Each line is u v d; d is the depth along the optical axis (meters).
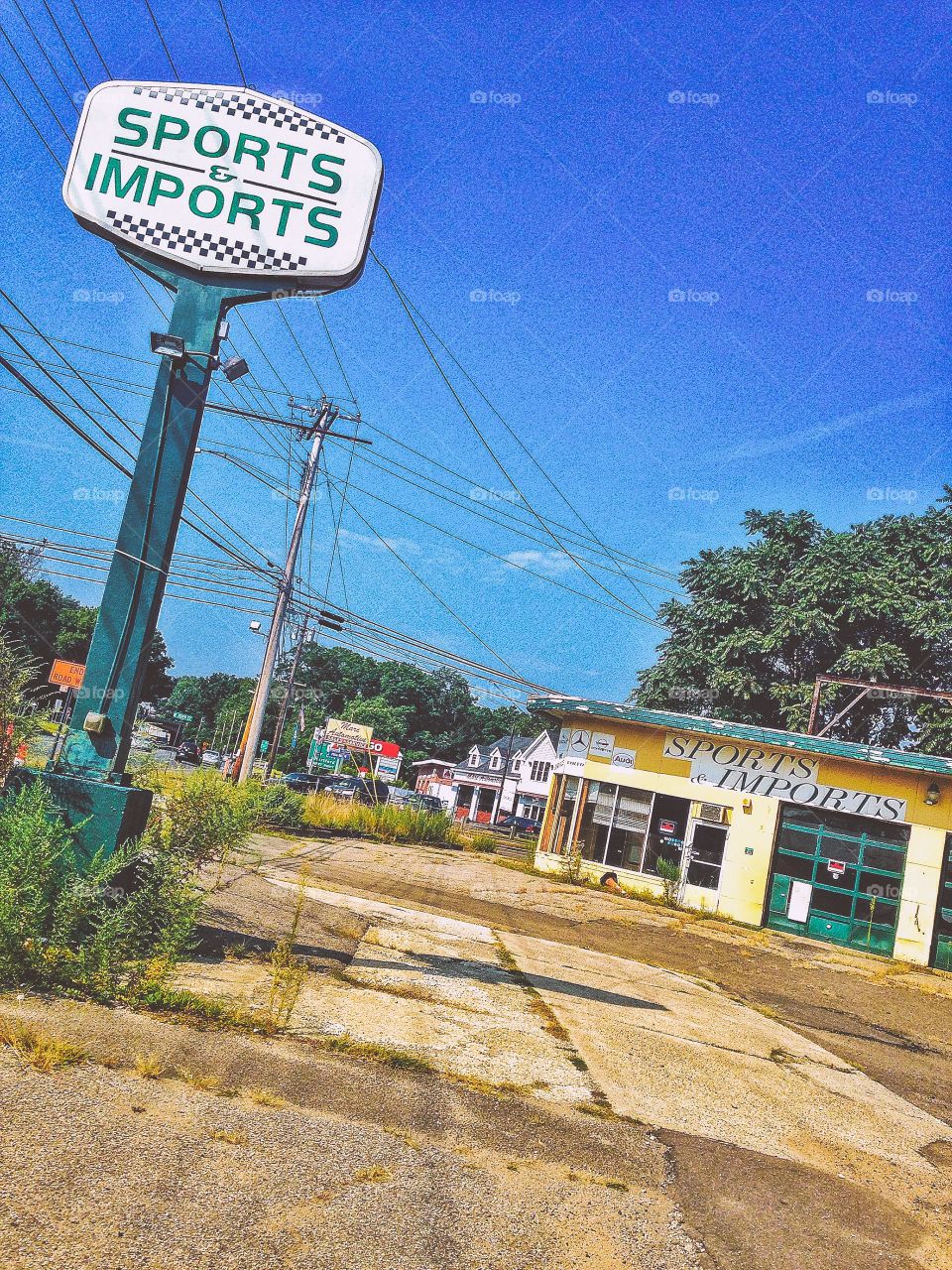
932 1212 4.71
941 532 33.81
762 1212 4.17
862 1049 9.56
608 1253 3.45
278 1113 4.05
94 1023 4.66
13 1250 2.58
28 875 5.18
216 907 8.30
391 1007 6.34
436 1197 3.58
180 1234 2.89
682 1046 7.33
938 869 19.23
